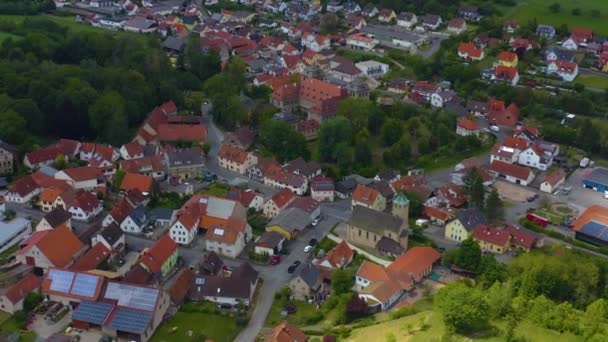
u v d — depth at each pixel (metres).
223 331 194.62
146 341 189.25
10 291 197.00
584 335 158.00
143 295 195.88
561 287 198.62
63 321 195.75
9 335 187.12
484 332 160.25
